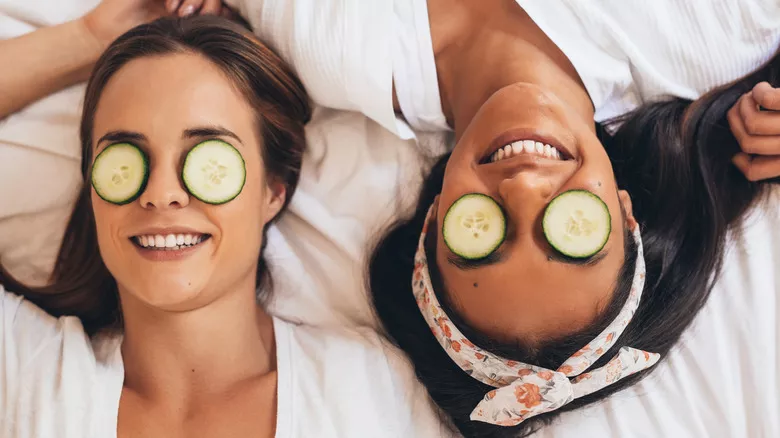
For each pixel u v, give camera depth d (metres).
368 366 1.39
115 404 1.28
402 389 1.40
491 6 1.35
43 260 1.45
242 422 1.30
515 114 1.19
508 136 1.19
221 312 1.29
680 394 1.41
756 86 1.38
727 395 1.41
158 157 1.18
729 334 1.43
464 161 1.21
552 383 1.19
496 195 1.17
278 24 1.35
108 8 1.37
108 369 1.31
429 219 1.34
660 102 1.44
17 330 1.31
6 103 1.37
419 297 1.34
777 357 1.42
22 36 1.36
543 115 1.19
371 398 1.36
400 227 1.46
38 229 1.43
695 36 1.36
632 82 1.41
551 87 1.30
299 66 1.37
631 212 1.32
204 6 1.43
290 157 1.40
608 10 1.33
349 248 1.47
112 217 1.20
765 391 1.40
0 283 1.40
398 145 1.48
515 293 1.16
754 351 1.42
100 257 1.39
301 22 1.33
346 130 1.49
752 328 1.42
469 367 1.28
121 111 1.20
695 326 1.43
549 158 1.19
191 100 1.21
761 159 1.41
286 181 1.43
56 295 1.40
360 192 1.48
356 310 1.49
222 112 1.23
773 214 1.45
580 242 1.13
